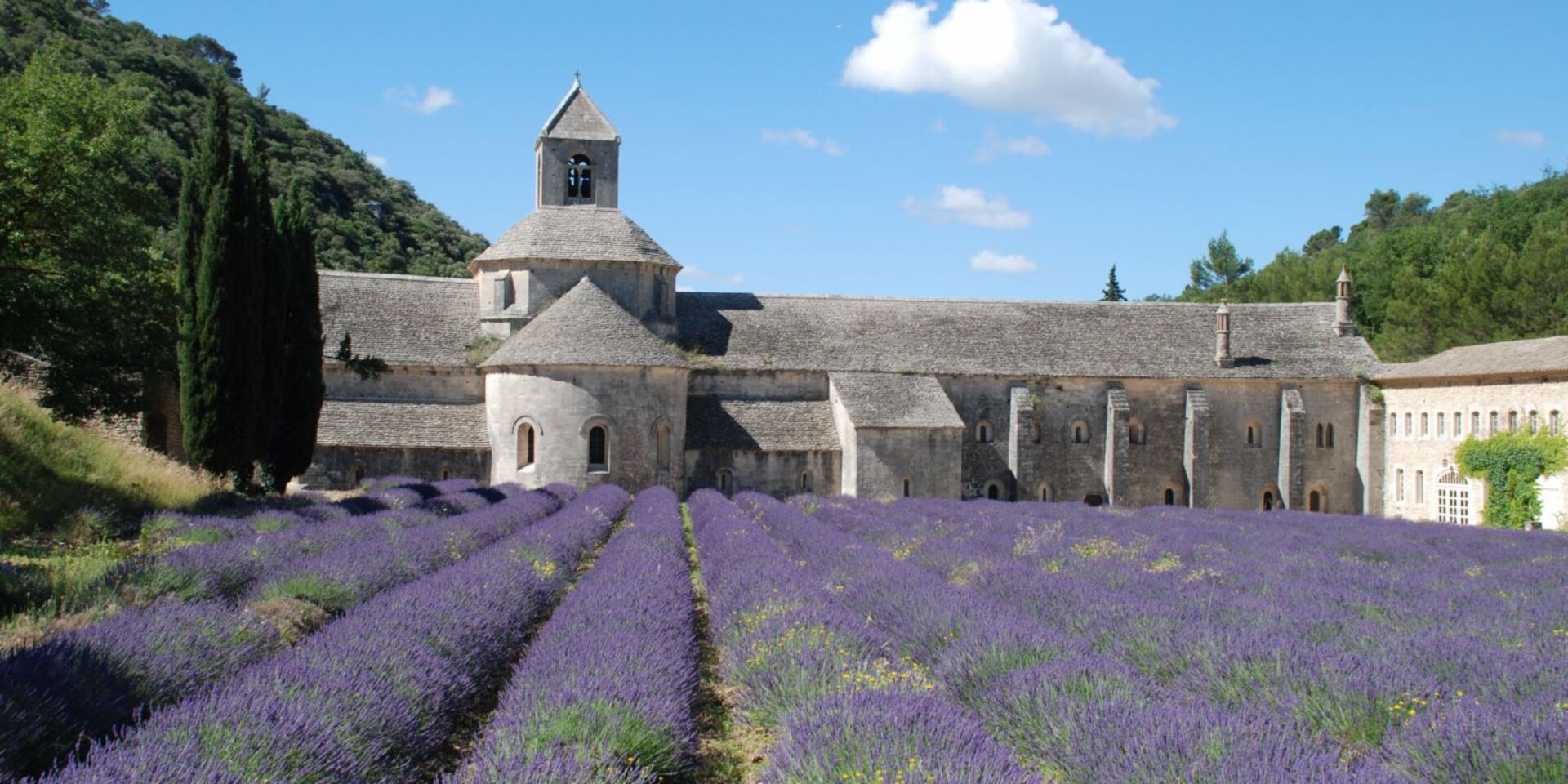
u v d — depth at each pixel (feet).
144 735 30.91
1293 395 192.75
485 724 44.09
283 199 135.23
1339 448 196.85
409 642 43.80
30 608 49.34
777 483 172.55
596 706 36.14
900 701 35.58
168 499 98.78
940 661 47.83
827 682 41.86
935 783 28.02
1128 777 30.40
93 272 116.78
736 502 152.97
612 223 182.80
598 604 55.93
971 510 140.67
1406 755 33.81
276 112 393.09
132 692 36.99
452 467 163.12
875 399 175.94
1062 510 149.59
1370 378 196.65
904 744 31.60
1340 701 38.58
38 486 86.84
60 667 35.94
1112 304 208.44
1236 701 39.93
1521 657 45.34
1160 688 41.22
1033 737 36.94
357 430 160.97
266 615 50.88
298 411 133.80
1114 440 188.34
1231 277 463.42
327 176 353.31
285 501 108.68
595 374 159.84
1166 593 66.28
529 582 64.18
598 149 185.37
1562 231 228.63
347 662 39.55
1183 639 48.37
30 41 254.06
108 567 57.52
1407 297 258.78
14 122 114.42
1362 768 29.78
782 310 194.90
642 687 39.04
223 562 61.21
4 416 93.91
